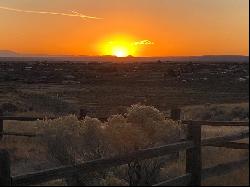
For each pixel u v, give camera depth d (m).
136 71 125.81
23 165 10.52
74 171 6.62
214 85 59.00
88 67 148.38
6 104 33.03
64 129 9.83
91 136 9.77
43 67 139.25
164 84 76.31
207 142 7.06
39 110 34.44
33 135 13.20
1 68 119.94
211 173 7.08
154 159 8.88
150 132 9.86
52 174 6.37
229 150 9.30
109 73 116.38
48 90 62.66
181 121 10.69
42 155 11.23
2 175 5.88
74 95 56.22
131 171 8.66
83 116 13.73
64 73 108.75
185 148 6.68
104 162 6.94
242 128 14.55
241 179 6.95
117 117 10.05
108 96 55.56
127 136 9.44
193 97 49.91
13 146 12.77
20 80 84.38
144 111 10.20
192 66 129.25
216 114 25.61
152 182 8.60
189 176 6.78
